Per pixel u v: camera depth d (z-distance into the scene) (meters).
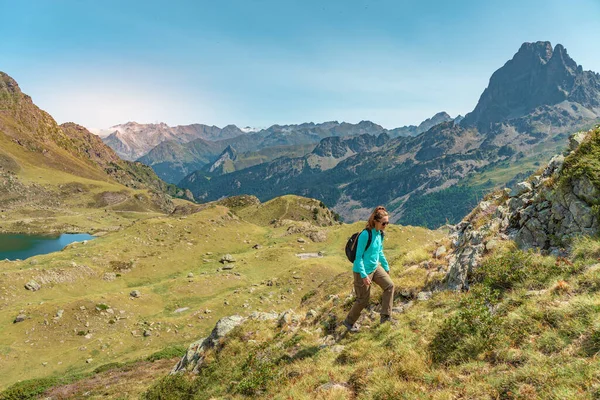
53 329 54.03
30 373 44.28
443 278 11.42
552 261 8.96
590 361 5.46
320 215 190.75
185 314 64.06
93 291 73.00
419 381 7.12
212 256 99.00
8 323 54.28
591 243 8.61
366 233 9.52
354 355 9.31
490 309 8.59
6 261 78.31
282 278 76.94
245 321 17.89
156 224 107.69
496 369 6.46
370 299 12.38
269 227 144.88
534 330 6.93
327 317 13.39
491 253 10.77
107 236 102.69
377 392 7.23
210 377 15.00
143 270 84.75
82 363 46.91
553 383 5.40
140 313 63.31
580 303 6.73
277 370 11.14
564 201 10.09
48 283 69.69
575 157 10.52
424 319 9.51
